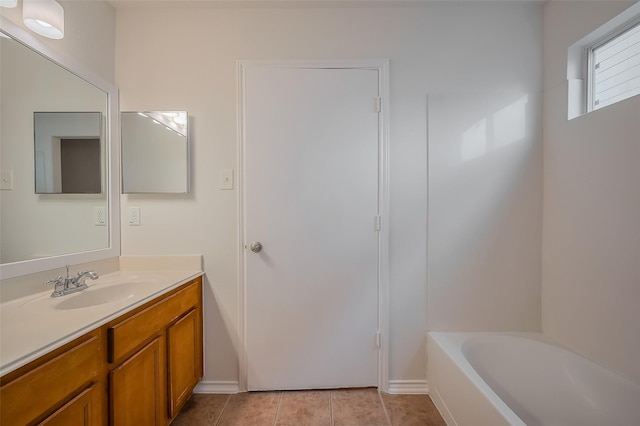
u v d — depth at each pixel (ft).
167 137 5.28
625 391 3.82
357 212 5.38
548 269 5.24
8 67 3.51
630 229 3.86
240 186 5.35
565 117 4.89
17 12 3.59
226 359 5.40
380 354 5.39
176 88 5.33
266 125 5.34
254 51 5.35
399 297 5.42
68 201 4.33
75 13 4.50
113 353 3.18
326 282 5.39
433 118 5.37
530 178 5.34
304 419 4.70
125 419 3.37
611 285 4.12
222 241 5.39
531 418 4.46
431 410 4.94
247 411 4.89
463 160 5.37
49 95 4.04
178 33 5.34
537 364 4.80
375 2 5.23
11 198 3.55
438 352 4.94
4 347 2.37
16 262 3.58
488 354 5.04
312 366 5.37
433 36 5.35
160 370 4.08
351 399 5.19
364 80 5.34
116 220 5.21
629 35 4.25
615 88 4.45
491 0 5.20
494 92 5.33
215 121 5.36
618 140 4.00
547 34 5.26
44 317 3.04
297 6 5.31
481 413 3.61
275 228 5.35
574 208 4.72
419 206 5.39
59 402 2.57
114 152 5.17
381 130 5.34
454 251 5.42
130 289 4.56
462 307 5.38
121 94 5.30
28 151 3.75
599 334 4.30
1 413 2.11
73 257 4.34
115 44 5.30
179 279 4.72
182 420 4.70
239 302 5.37
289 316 5.37
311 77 5.33
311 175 5.36
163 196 5.33
